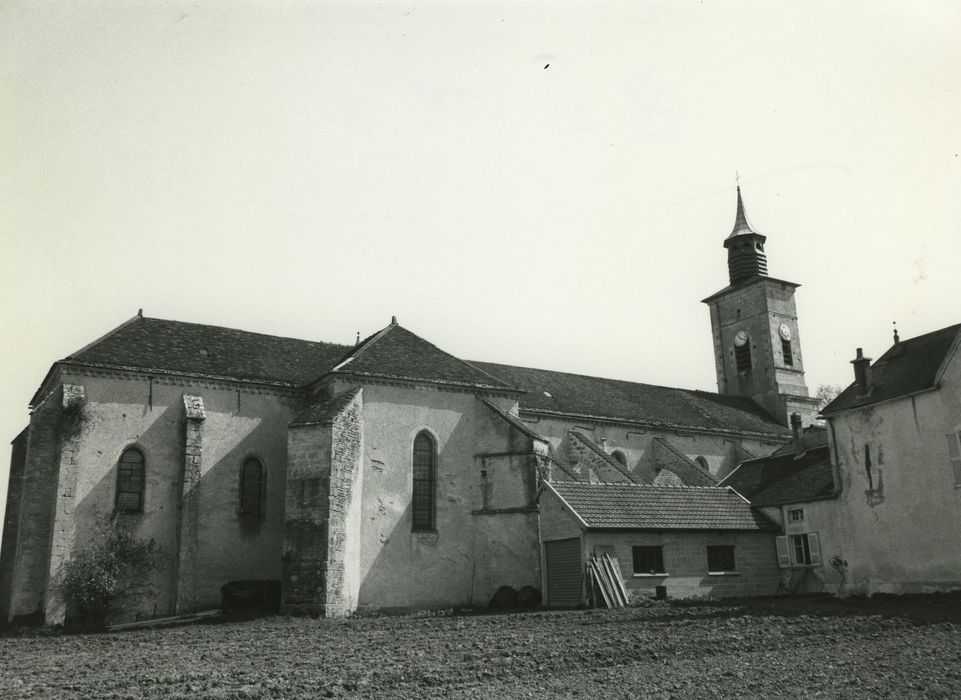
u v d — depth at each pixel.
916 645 16.94
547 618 23.61
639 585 27.97
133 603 27.23
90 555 26.23
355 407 28.78
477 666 15.28
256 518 30.30
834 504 30.00
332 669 15.34
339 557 26.66
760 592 30.67
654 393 46.97
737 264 55.09
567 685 13.55
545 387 41.62
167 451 29.31
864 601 26.36
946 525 26.27
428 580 29.78
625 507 29.39
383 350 32.75
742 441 45.69
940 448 26.72
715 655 16.38
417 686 13.73
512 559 29.95
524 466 30.73
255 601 28.11
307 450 27.44
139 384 29.42
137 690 13.86
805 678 13.77
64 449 27.03
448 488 31.22
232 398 31.03
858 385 30.06
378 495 29.59
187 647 19.48
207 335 33.59
